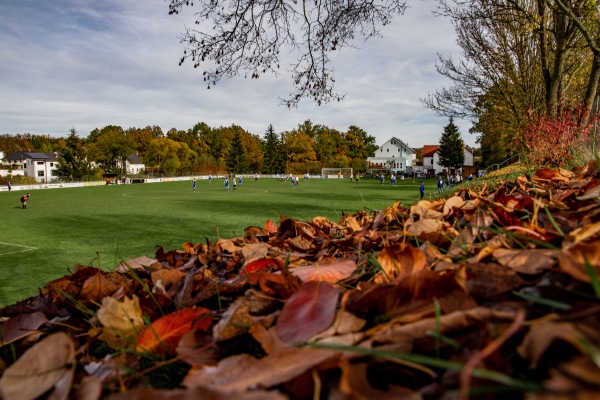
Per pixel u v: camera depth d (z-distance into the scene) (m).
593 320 0.59
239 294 1.44
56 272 12.10
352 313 0.93
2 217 26.98
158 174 104.19
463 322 0.71
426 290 0.86
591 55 17.91
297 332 0.89
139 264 2.21
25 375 0.83
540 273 0.90
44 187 70.12
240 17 4.96
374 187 58.94
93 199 42.22
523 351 0.59
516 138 18.39
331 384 0.67
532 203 1.66
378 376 0.71
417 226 1.71
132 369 1.00
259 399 0.57
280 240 2.37
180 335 1.09
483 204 1.71
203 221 23.94
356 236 1.93
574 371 0.49
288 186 66.12
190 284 1.51
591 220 1.29
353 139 117.50
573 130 7.67
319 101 5.57
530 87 19.72
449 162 90.69
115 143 103.19
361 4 5.00
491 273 0.89
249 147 121.69
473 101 22.14
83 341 1.33
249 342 1.01
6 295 9.77
